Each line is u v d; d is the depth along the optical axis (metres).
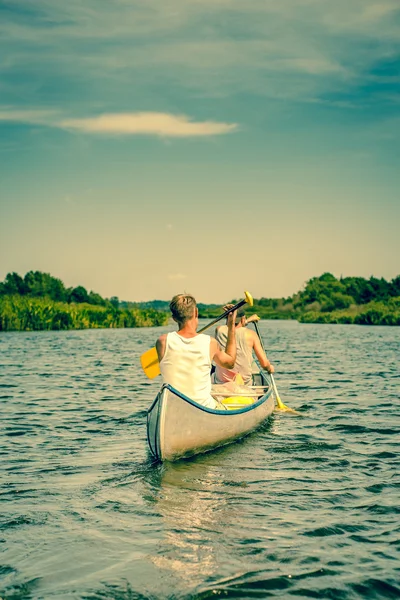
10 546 4.05
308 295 120.31
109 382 13.34
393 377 13.90
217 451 6.69
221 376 8.40
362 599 3.32
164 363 6.34
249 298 6.32
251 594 3.37
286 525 4.38
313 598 3.33
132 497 5.04
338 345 28.11
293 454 6.54
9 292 105.62
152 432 6.14
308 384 12.65
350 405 9.80
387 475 5.67
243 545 4.02
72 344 28.97
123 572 3.65
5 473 5.81
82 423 8.39
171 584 3.50
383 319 71.00
